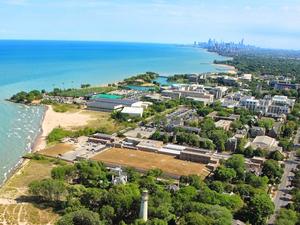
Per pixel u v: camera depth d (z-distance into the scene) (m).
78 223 186.00
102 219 198.00
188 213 191.38
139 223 182.88
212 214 191.88
